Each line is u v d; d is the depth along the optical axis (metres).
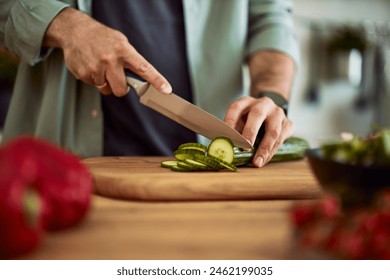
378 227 0.59
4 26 1.40
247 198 0.93
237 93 1.65
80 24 1.28
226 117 1.25
